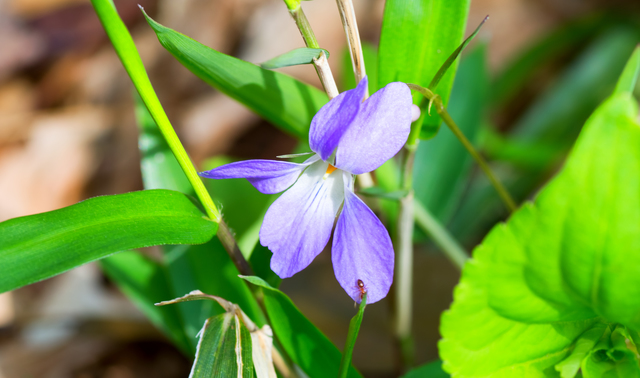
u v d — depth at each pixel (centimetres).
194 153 34
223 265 17
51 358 28
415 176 22
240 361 14
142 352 28
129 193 15
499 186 17
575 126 31
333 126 14
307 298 24
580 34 33
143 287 19
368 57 22
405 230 17
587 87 32
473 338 14
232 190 20
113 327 28
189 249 17
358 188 17
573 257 13
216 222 15
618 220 13
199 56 16
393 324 19
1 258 14
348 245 14
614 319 14
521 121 33
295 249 15
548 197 13
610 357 14
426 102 16
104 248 14
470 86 23
